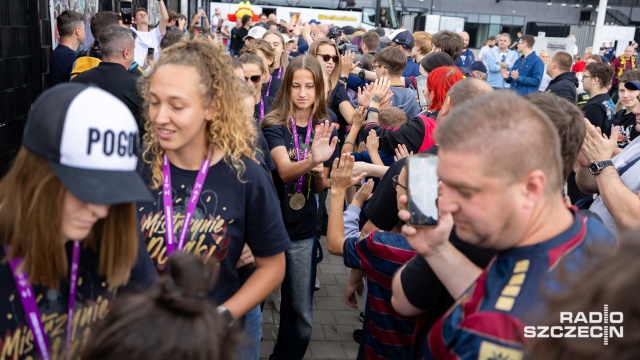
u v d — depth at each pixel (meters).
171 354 0.96
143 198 1.31
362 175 2.57
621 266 0.86
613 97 9.28
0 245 1.31
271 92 4.95
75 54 5.50
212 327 1.01
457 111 1.30
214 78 1.90
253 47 4.82
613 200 2.40
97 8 7.62
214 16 18.28
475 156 1.21
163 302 1.02
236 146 1.98
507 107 1.25
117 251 1.45
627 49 15.86
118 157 1.28
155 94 1.84
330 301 4.48
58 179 1.26
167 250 1.93
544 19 33.97
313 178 3.25
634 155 2.76
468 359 1.19
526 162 1.20
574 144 1.75
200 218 1.95
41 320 1.37
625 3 35.41
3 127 4.42
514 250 1.26
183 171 1.98
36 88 5.21
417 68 7.52
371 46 7.98
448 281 1.53
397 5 26.39
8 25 4.54
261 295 2.02
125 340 0.96
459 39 6.39
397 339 2.00
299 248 3.21
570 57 7.47
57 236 1.29
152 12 12.41
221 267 1.98
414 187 1.54
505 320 1.15
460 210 1.27
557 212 1.29
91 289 1.46
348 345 3.84
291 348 3.29
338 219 2.32
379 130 3.56
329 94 5.07
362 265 2.04
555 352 0.90
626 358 0.81
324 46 5.15
